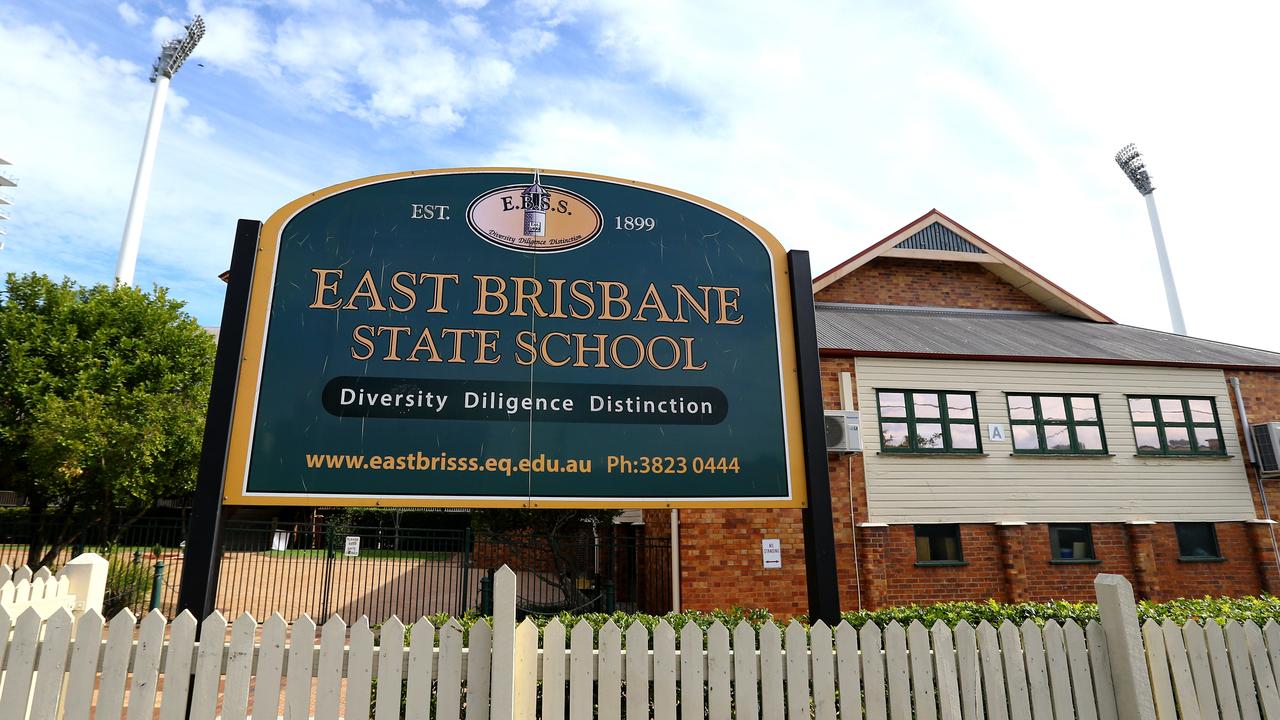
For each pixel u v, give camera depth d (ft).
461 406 18.11
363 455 17.34
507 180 20.12
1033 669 14.32
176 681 12.42
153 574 46.96
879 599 38.32
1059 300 58.85
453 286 18.98
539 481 17.98
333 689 12.66
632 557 46.34
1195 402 45.47
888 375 42.11
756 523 37.58
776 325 20.18
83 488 42.86
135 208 116.47
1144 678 14.17
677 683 15.24
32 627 12.62
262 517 78.02
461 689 14.01
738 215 20.94
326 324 18.04
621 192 20.61
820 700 13.69
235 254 17.95
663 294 19.89
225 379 16.90
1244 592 42.47
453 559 71.92
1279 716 14.44
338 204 19.06
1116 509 42.19
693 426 19.02
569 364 18.92
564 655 13.41
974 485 41.11
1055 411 43.50
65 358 46.65
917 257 57.98
